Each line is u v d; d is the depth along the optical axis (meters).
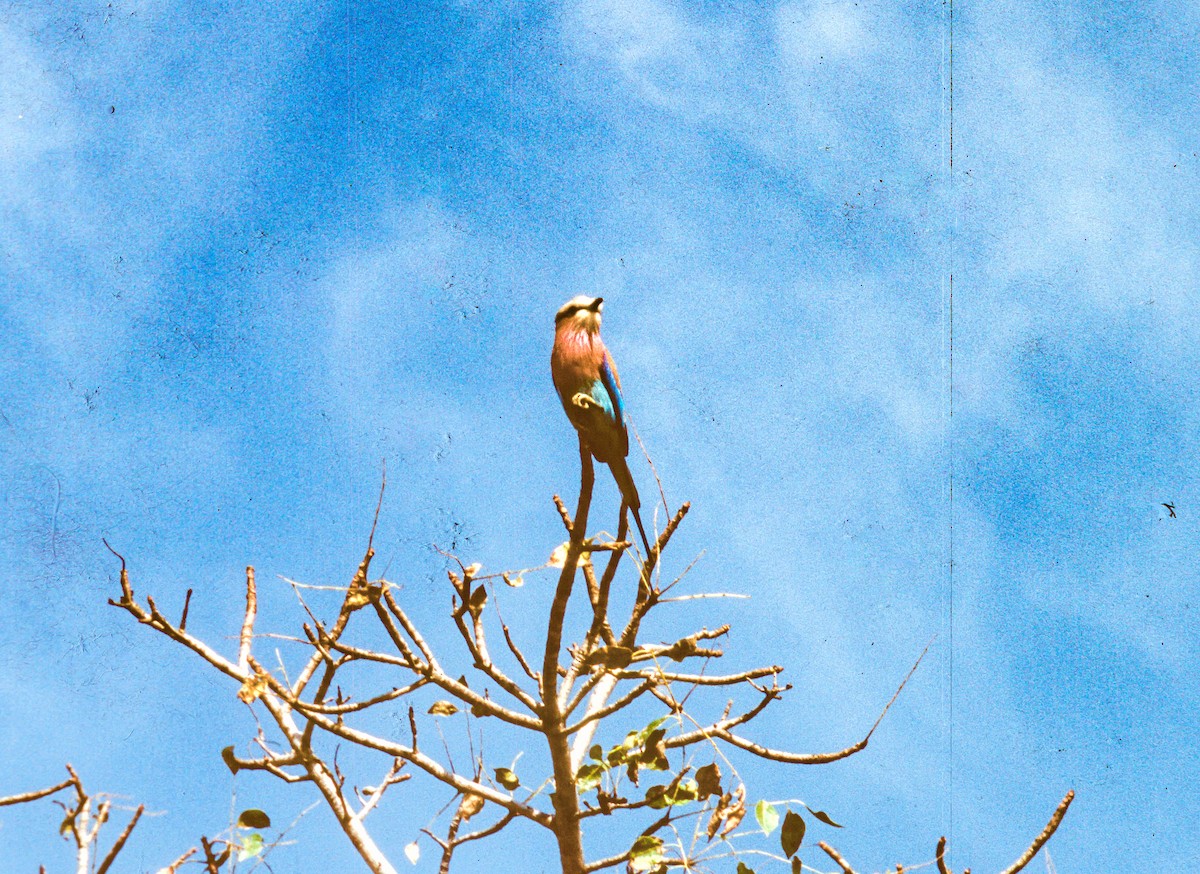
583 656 11.17
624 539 11.00
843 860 9.89
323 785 10.67
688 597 10.88
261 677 10.15
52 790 9.95
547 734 10.63
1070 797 9.73
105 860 9.72
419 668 10.52
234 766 10.51
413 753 10.56
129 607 10.21
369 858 10.61
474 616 10.81
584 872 10.51
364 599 10.59
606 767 10.65
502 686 10.63
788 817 9.99
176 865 9.97
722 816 10.34
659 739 10.45
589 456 10.51
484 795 10.75
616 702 10.94
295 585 10.80
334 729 10.34
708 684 11.10
